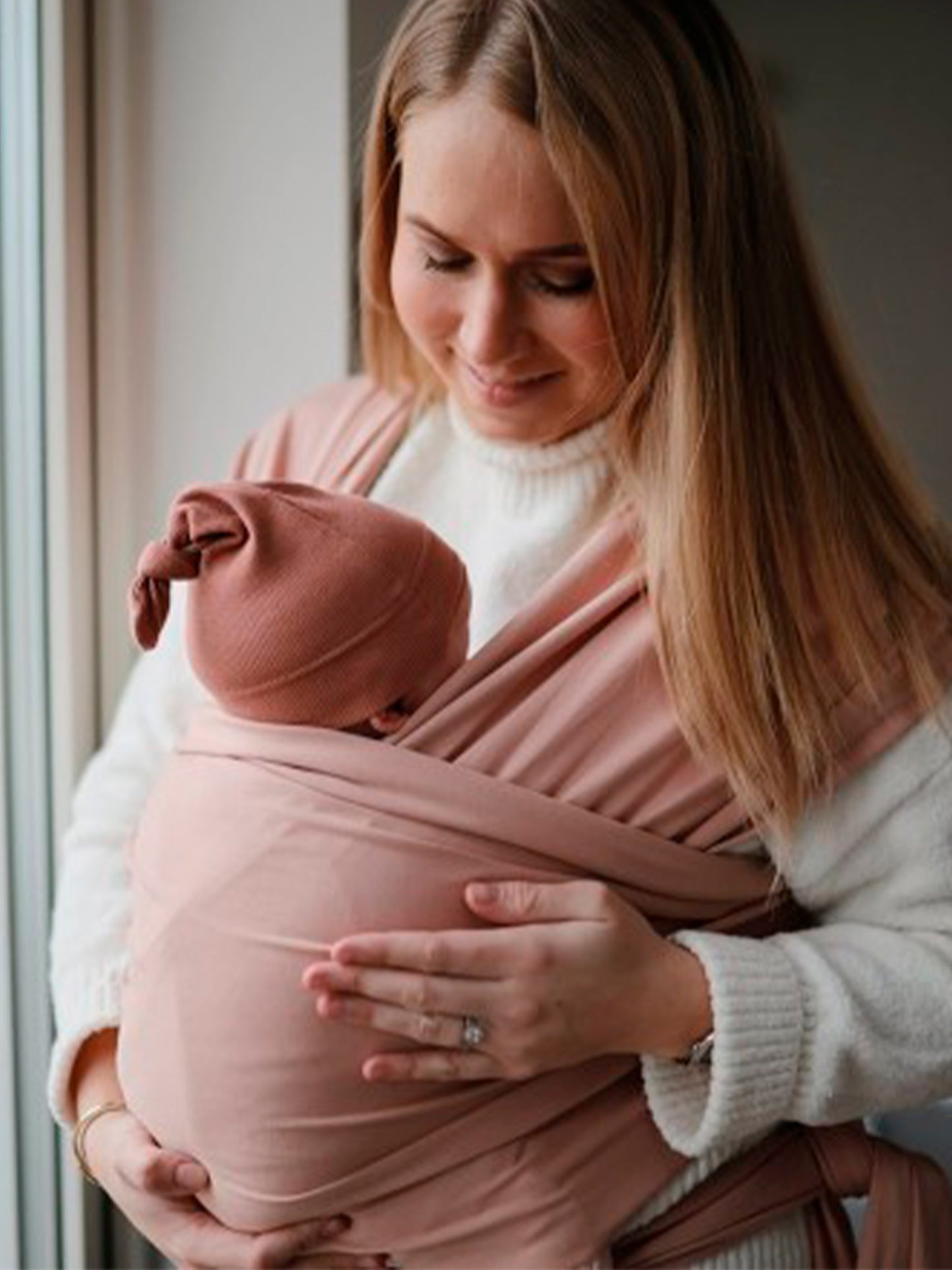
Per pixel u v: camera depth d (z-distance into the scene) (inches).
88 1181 56.6
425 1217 38.8
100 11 53.3
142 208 54.5
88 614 55.5
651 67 38.4
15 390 53.9
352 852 37.9
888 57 57.9
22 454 54.3
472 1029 37.4
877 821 40.0
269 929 38.1
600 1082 39.5
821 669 40.0
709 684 39.1
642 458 40.8
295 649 36.9
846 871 40.6
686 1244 40.1
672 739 39.9
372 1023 37.1
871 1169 42.3
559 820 38.7
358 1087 37.9
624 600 40.1
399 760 38.1
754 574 39.4
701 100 39.2
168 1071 39.3
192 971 38.9
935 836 39.8
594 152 37.2
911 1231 42.1
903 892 40.4
